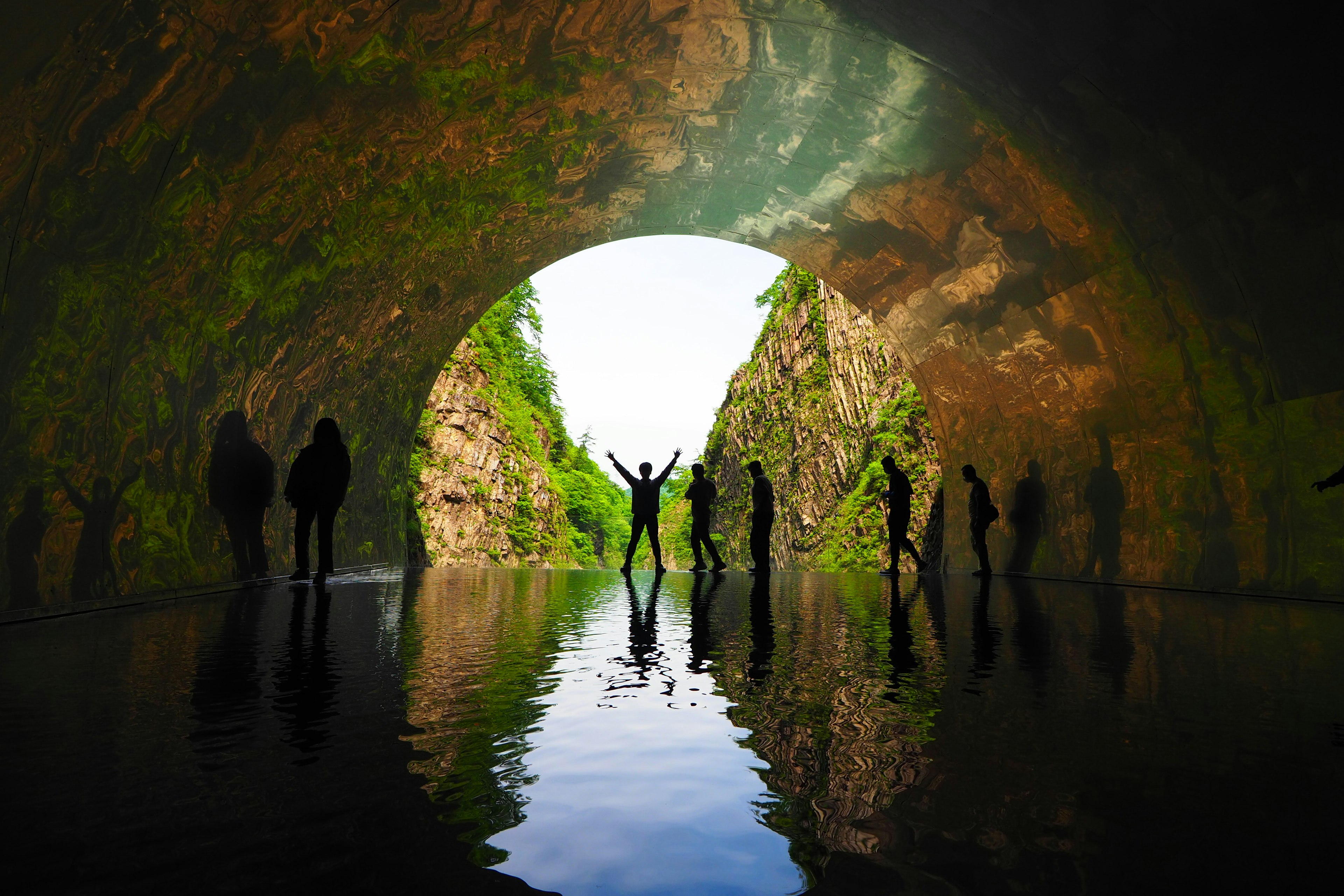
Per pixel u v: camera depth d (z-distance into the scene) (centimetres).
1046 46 855
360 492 1611
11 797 174
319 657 390
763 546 1491
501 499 3475
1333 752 217
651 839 152
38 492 563
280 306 984
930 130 1103
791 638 482
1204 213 924
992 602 804
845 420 3447
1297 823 162
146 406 723
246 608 656
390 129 910
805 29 942
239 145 723
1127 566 1188
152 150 622
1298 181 797
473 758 208
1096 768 201
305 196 883
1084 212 1082
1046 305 1295
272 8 624
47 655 390
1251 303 920
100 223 605
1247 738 232
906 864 141
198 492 841
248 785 184
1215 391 1005
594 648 432
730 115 1180
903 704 280
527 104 1020
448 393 3222
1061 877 135
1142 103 863
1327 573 829
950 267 1438
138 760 205
